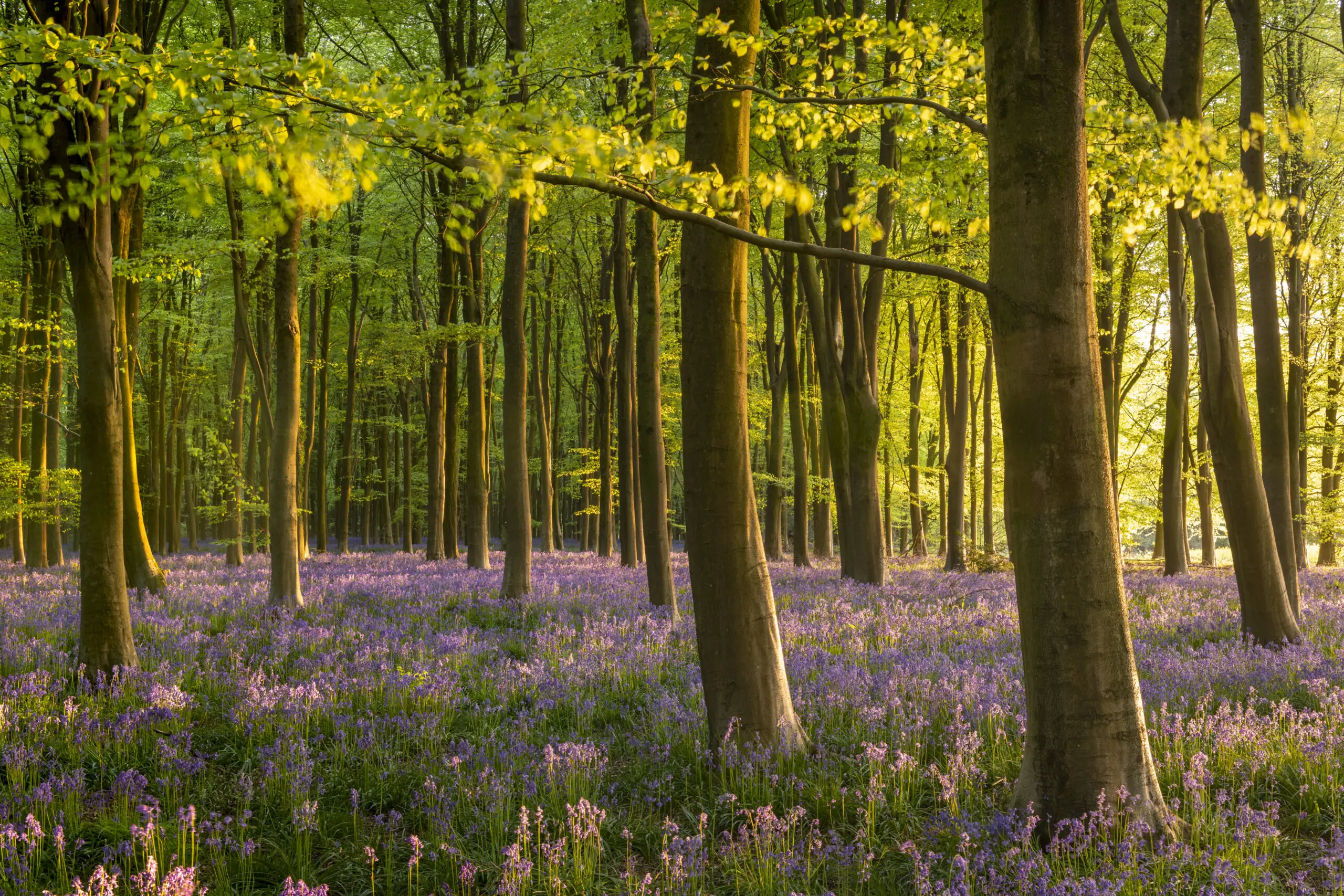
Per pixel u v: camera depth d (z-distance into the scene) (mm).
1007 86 4465
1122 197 6898
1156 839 4277
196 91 3990
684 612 13492
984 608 13195
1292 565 11312
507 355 15086
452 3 21984
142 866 4289
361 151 3582
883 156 15828
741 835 4520
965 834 3949
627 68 6598
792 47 7664
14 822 4535
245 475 34562
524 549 14953
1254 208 5980
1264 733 5793
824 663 8469
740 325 5945
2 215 19953
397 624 11719
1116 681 4398
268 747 5957
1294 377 21734
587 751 5664
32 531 21500
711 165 5824
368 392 41844
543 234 21828
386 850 4672
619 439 23500
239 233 16234
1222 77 19234
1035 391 4422
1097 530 4406
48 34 4141
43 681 7309
